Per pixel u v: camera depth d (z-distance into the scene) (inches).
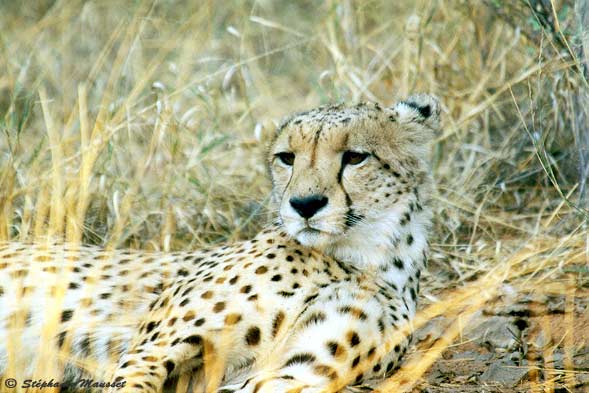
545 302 393.1
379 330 323.3
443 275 436.5
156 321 334.6
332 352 314.5
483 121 535.2
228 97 525.7
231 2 629.3
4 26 624.1
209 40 586.6
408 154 354.3
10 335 324.2
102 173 446.6
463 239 464.8
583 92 426.9
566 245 414.0
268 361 322.7
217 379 318.0
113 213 441.1
